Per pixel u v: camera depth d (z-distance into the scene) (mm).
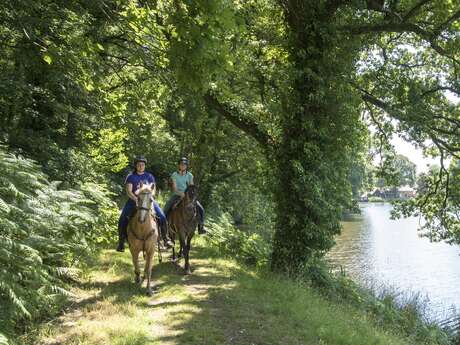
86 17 12031
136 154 31141
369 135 17281
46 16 11414
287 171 14016
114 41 15125
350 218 79250
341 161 14289
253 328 8109
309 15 13859
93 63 12672
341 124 13883
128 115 19844
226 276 11977
